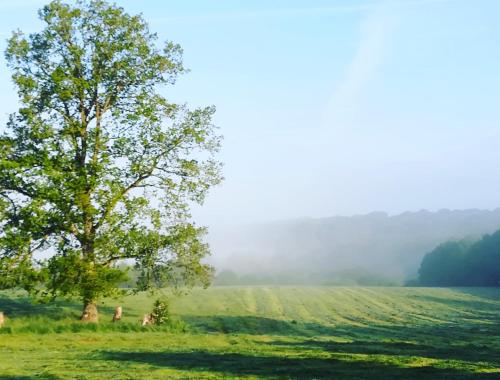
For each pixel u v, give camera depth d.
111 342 28.56
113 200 35.06
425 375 17.84
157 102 38.41
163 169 39.00
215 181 39.56
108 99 38.16
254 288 109.44
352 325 54.09
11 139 35.72
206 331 42.69
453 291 102.69
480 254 145.25
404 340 37.09
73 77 35.72
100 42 37.00
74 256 33.66
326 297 90.12
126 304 59.34
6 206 34.38
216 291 97.50
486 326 53.22
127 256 36.94
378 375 17.83
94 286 33.91
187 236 37.94
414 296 92.38
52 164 34.28
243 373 18.27
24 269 32.72
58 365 20.11
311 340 32.72
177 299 74.94
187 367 19.77
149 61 38.19
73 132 35.50
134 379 16.92
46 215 33.22
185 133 38.31
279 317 61.09
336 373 18.33
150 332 34.69
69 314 43.22
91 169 34.66
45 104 36.16
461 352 26.53
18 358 22.08
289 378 17.17
